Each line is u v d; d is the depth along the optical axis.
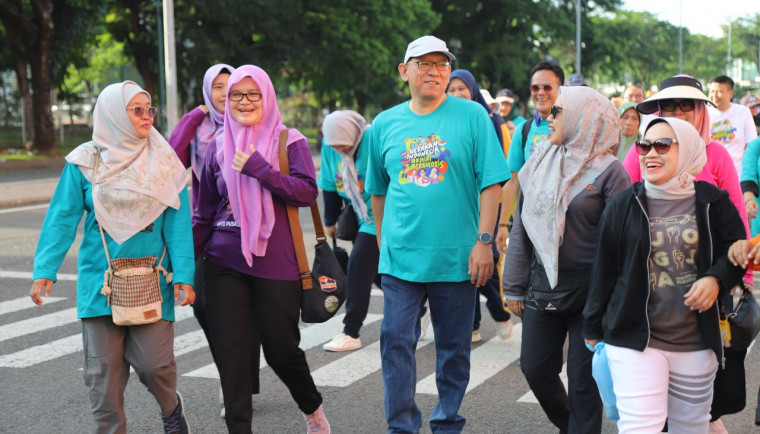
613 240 3.60
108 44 44.44
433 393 5.60
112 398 4.02
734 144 8.38
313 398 4.52
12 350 6.63
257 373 5.14
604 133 4.00
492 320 7.70
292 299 4.35
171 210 4.16
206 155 4.48
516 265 4.21
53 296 8.58
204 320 4.45
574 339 4.02
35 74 28.53
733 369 3.78
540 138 5.81
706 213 3.45
